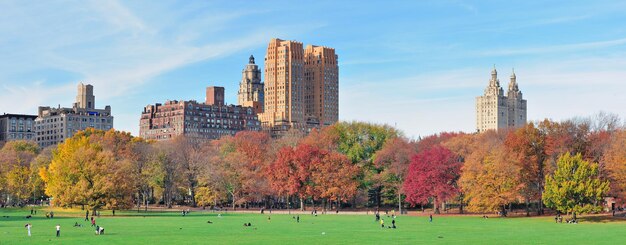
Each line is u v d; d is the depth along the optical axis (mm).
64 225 157875
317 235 133375
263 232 140500
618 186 184375
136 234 134125
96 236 129000
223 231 142625
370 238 126750
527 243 118250
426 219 190625
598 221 177375
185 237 127875
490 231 144500
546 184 182250
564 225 164375
